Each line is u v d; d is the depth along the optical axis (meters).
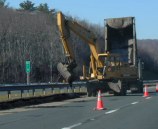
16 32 100.44
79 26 44.38
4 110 29.38
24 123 20.77
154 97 41.56
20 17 111.19
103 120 21.56
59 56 95.00
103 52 50.03
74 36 87.88
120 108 28.73
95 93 45.50
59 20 41.94
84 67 46.22
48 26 111.31
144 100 36.97
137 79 48.38
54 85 48.50
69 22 43.03
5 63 89.00
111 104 32.41
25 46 96.44
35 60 94.38
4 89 38.44
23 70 90.81
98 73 45.56
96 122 20.72
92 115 24.16
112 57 46.00
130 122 20.73
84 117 23.12
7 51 92.50
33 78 91.50
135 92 49.84
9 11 111.62
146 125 19.61
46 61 95.19
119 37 47.94
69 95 43.09
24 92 47.41
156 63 173.50
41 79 92.81
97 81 45.44
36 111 27.77
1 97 39.59
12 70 89.44
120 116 23.53
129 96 43.97
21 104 33.47
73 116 23.75
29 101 35.12
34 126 19.50
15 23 105.62
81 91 52.75
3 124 20.47
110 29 47.78
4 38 95.00
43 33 103.06
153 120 21.61
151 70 166.50
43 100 37.44
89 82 45.56
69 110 27.81
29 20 110.81
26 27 106.25
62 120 21.78
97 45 45.81
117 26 47.41
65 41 41.91
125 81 46.84
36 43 98.56
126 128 18.58
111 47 48.09
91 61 45.84
